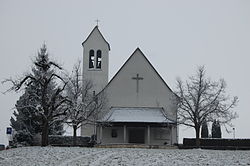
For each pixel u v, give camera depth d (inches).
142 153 1081.4
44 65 1604.3
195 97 1780.3
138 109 2028.8
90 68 2151.8
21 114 2011.6
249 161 869.2
